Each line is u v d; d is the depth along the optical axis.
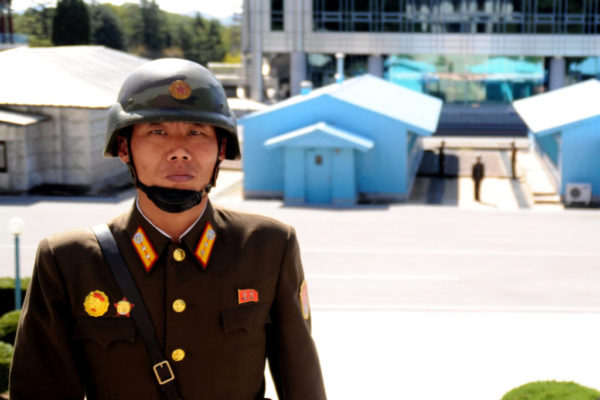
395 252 20.50
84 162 29.69
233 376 2.81
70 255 2.77
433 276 18.06
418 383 11.28
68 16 87.12
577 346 12.91
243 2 70.06
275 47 63.31
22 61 32.22
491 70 62.69
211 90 2.70
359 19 62.47
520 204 30.98
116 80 36.16
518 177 36.97
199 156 2.68
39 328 2.78
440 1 61.88
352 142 28.81
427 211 26.69
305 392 2.93
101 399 2.78
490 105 63.12
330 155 29.48
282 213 26.19
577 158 30.42
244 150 31.31
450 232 23.06
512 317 14.62
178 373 2.74
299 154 29.56
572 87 41.44
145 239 2.77
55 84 30.59
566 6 61.19
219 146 2.81
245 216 2.98
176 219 2.77
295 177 29.72
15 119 27.98
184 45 146.75
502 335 13.48
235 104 40.22
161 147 2.64
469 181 36.31
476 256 20.05
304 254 20.20
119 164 33.06
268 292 2.89
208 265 2.79
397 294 16.50
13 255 19.72
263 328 2.90
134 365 2.74
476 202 31.41
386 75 63.88
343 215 25.84
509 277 18.00
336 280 17.67
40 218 24.39
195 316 2.75
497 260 19.64
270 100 64.75
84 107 28.89
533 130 32.28
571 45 61.62
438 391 11.00
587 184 29.92
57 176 29.84
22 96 29.52
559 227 23.97
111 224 2.87
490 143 47.97
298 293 2.99
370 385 11.19
